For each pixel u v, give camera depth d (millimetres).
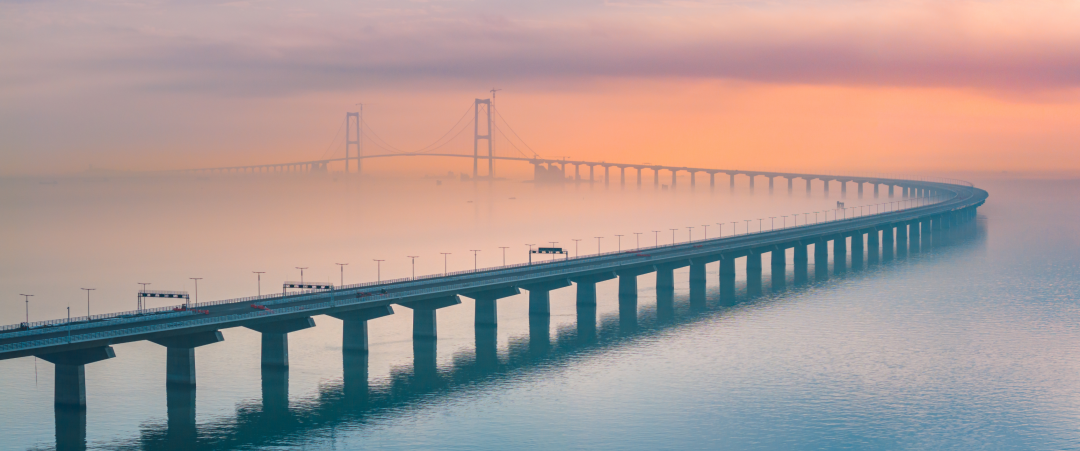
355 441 160000
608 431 167125
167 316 186375
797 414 177375
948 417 176500
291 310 194000
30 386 188000
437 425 168375
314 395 183875
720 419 174000
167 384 185000
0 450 153500
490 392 188000
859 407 181750
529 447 158625
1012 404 184500
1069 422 174125
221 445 156875
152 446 155750
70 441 157375
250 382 191625
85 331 170375
